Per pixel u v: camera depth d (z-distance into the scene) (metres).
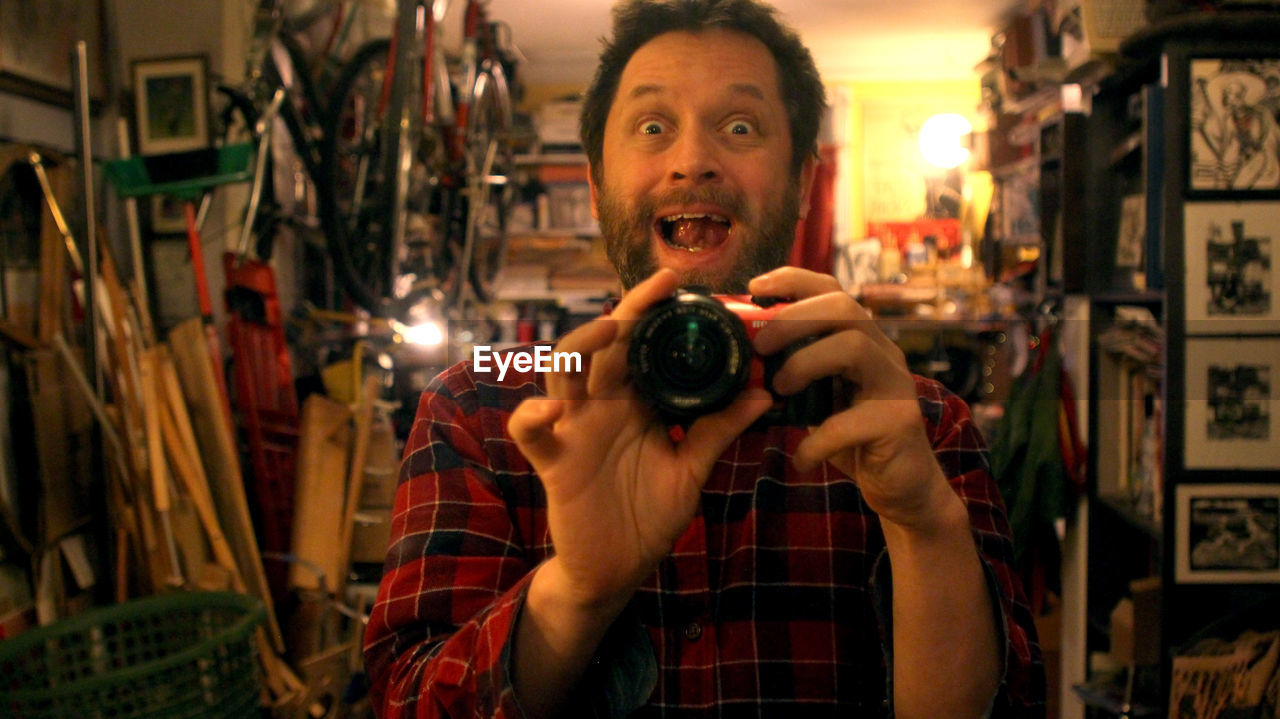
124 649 1.57
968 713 0.58
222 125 2.10
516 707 0.52
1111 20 2.24
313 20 2.59
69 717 1.31
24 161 1.85
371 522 2.16
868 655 0.70
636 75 0.73
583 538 0.51
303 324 2.46
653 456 0.54
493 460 0.72
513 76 3.59
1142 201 2.03
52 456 1.80
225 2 2.35
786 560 0.71
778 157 0.74
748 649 0.69
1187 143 1.75
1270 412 1.76
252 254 2.25
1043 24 3.20
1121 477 2.20
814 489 0.72
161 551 1.73
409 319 2.52
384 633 0.65
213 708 1.43
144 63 2.35
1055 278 2.38
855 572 0.71
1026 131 2.69
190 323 1.89
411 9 2.25
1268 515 1.77
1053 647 2.34
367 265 2.50
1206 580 1.78
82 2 2.19
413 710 0.57
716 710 0.67
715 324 0.53
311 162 2.32
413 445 0.74
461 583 0.65
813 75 0.82
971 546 0.59
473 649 0.55
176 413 1.80
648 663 0.59
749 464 0.73
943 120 4.03
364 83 2.55
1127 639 2.03
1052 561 2.36
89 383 1.71
